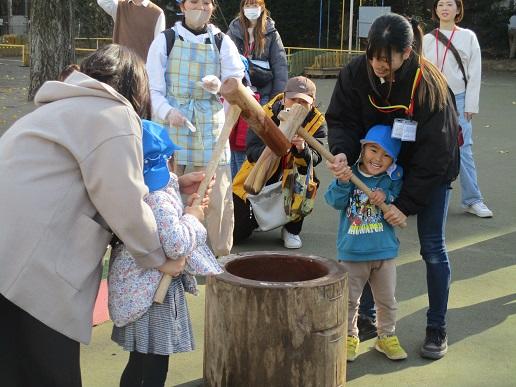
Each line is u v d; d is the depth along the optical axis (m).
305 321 2.83
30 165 2.23
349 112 3.41
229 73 4.31
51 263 2.21
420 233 3.52
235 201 5.11
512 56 26.30
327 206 6.32
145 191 2.27
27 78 16.23
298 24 27.72
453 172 3.41
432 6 5.81
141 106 2.49
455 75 5.73
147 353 2.53
